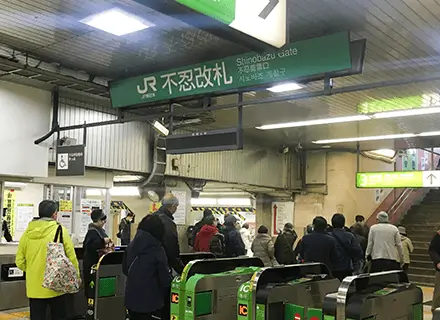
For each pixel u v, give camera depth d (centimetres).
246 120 1073
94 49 694
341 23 592
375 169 1516
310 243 673
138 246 509
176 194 1194
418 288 494
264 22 364
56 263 531
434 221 1539
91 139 968
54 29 623
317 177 1541
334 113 1018
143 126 1085
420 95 880
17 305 823
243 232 1373
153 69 780
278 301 470
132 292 502
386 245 792
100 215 715
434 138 1323
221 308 546
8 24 609
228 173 1297
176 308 524
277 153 1480
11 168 805
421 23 586
